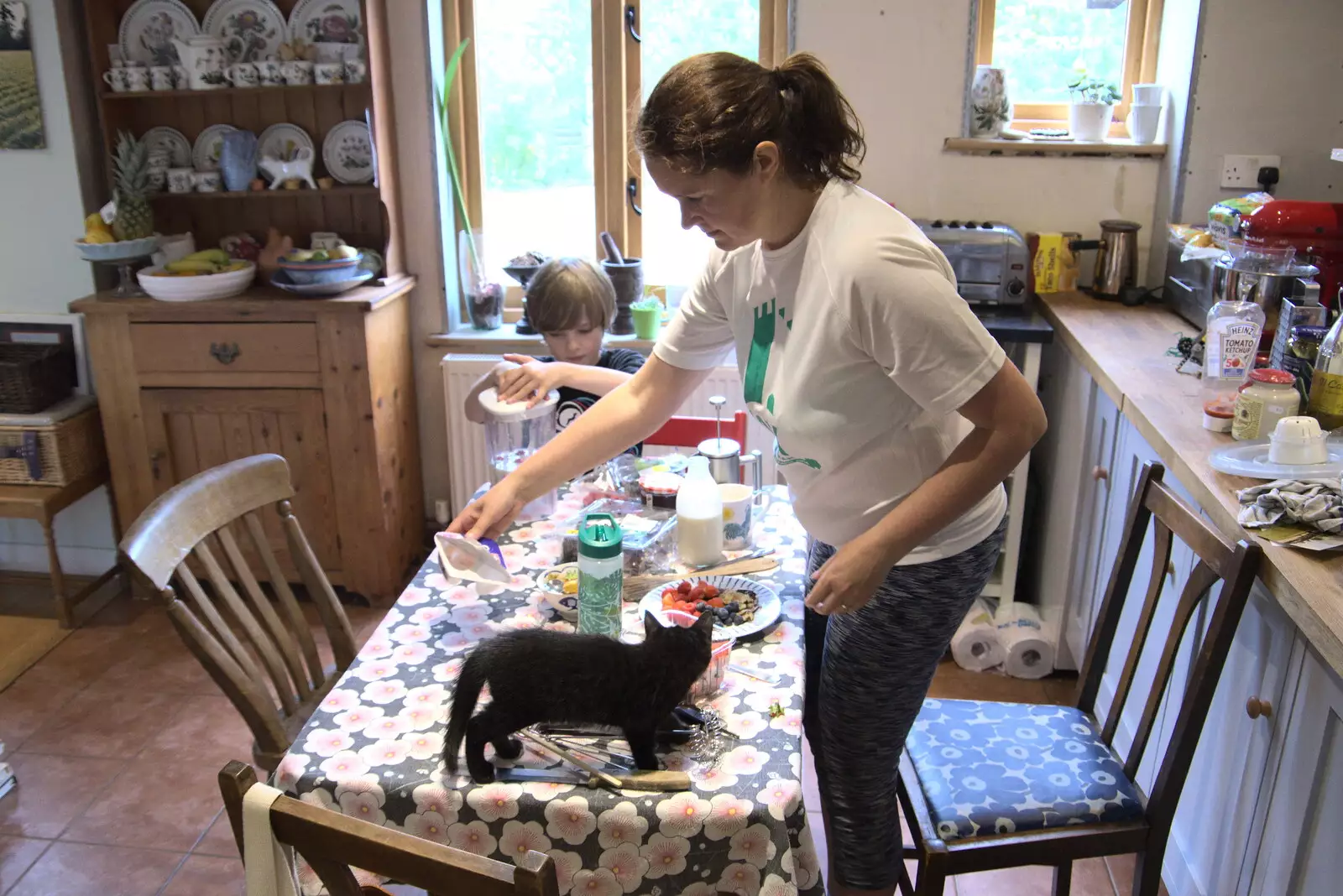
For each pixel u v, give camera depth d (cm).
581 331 233
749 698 137
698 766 124
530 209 335
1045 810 156
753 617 153
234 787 96
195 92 295
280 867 98
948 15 290
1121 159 297
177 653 295
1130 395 210
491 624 155
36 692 276
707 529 167
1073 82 300
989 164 302
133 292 304
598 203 331
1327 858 131
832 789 165
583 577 143
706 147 123
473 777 120
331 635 191
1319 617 124
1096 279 296
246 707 157
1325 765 132
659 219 330
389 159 309
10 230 308
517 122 327
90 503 325
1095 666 179
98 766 248
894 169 305
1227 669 166
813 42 296
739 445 211
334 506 308
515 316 343
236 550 177
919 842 154
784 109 127
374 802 121
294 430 302
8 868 216
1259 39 270
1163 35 302
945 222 305
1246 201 238
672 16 312
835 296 130
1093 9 303
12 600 322
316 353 293
